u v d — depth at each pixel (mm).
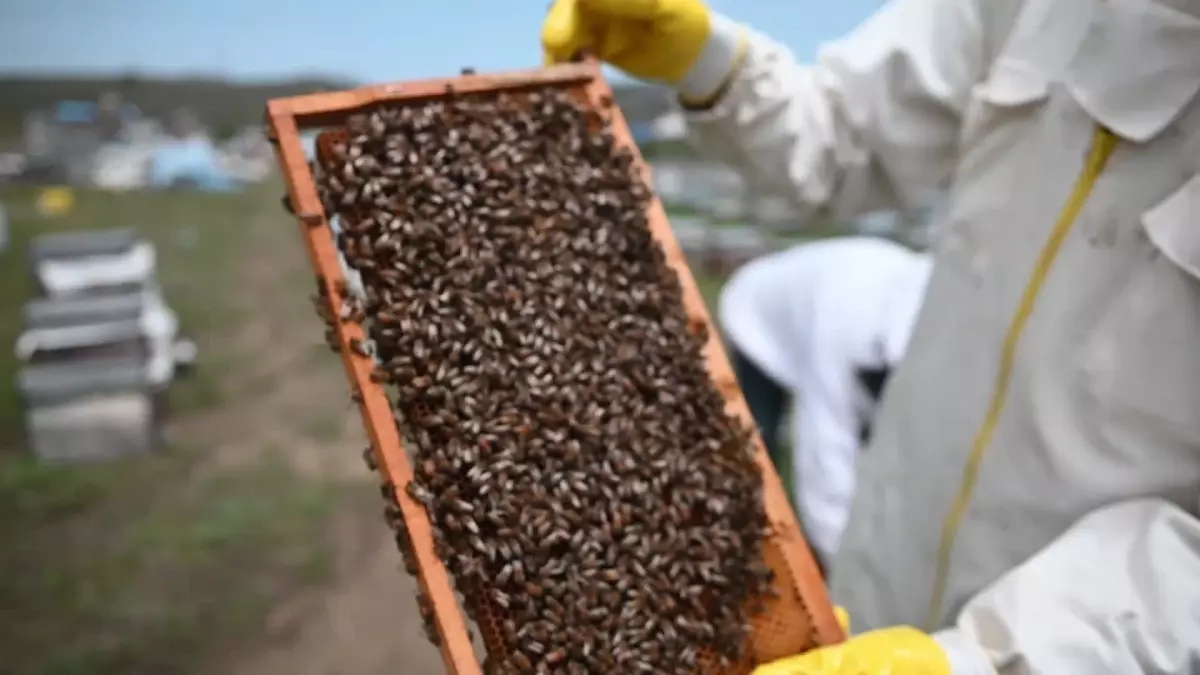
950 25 832
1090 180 683
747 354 1586
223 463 1567
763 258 1719
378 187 625
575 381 638
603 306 666
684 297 699
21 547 1389
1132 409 652
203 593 1378
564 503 610
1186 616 571
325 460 1602
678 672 606
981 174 778
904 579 830
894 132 869
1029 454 711
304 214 608
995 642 608
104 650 1280
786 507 664
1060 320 690
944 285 806
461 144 655
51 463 1521
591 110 709
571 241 670
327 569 1439
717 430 666
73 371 1530
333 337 622
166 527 1447
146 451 1564
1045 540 713
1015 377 721
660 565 617
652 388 658
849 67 889
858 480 905
